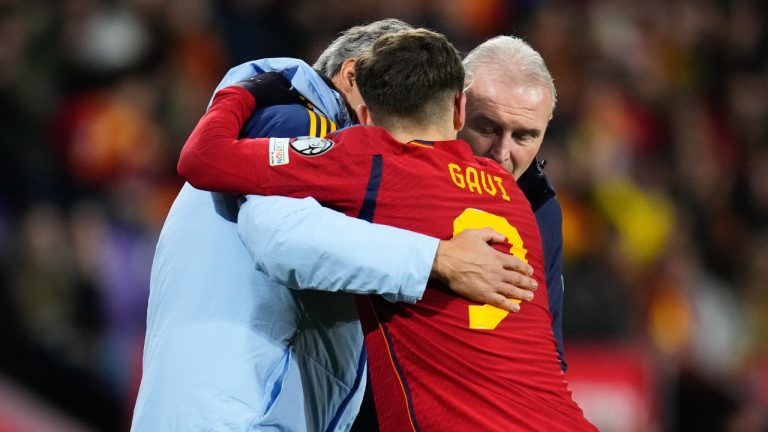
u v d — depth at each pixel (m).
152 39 32.06
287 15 35.00
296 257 11.09
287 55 34.62
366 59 11.84
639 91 36.75
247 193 11.56
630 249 31.17
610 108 35.00
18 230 27.47
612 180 31.97
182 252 12.23
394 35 11.84
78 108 30.78
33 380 24.48
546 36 35.00
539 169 13.44
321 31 34.50
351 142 11.41
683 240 33.19
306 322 12.27
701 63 40.72
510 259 11.13
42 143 30.41
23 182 29.30
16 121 30.05
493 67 12.77
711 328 31.58
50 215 27.34
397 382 11.30
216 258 12.11
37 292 26.14
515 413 10.79
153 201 29.33
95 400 24.78
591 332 23.97
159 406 11.80
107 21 31.84
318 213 11.15
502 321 11.13
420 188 11.30
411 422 11.17
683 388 25.95
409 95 11.56
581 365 23.39
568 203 29.70
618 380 23.12
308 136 12.00
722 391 25.86
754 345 32.75
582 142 32.34
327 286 11.16
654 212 32.22
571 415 11.04
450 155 11.59
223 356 11.80
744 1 42.16
